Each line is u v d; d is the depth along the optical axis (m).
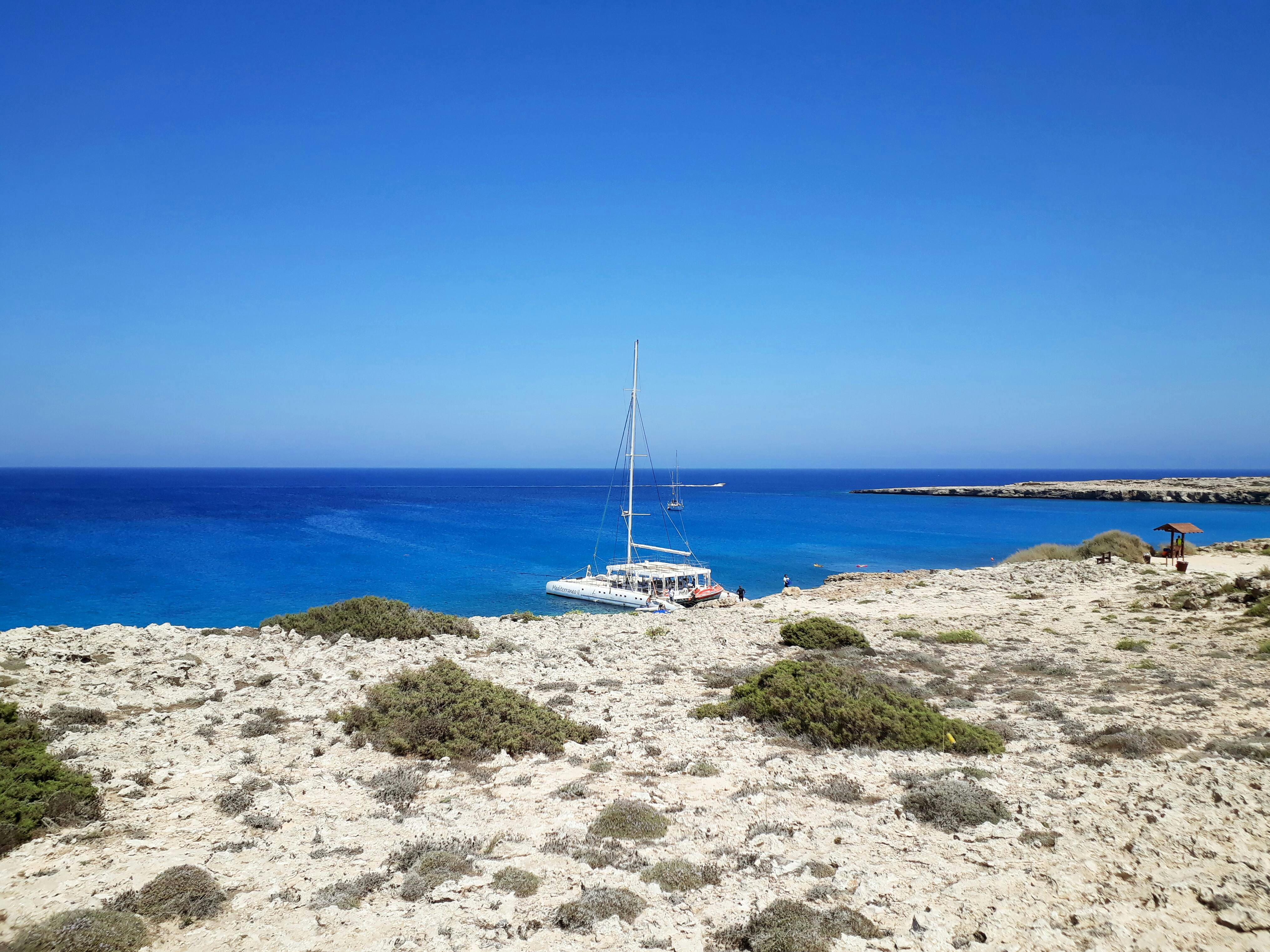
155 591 55.00
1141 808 9.56
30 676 17.11
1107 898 7.25
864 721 14.23
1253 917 6.53
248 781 11.13
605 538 102.44
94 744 12.45
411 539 97.88
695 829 9.77
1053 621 31.70
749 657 23.91
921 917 6.93
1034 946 6.39
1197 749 12.71
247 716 15.09
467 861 8.57
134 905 7.19
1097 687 18.64
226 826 9.58
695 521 135.12
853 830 9.48
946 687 18.86
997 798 10.27
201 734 13.69
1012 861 8.26
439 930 6.98
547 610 53.88
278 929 6.96
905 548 92.94
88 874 7.88
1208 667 20.72
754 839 9.25
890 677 19.92
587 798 11.08
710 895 7.77
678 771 12.46
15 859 8.27
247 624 44.66
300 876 8.14
